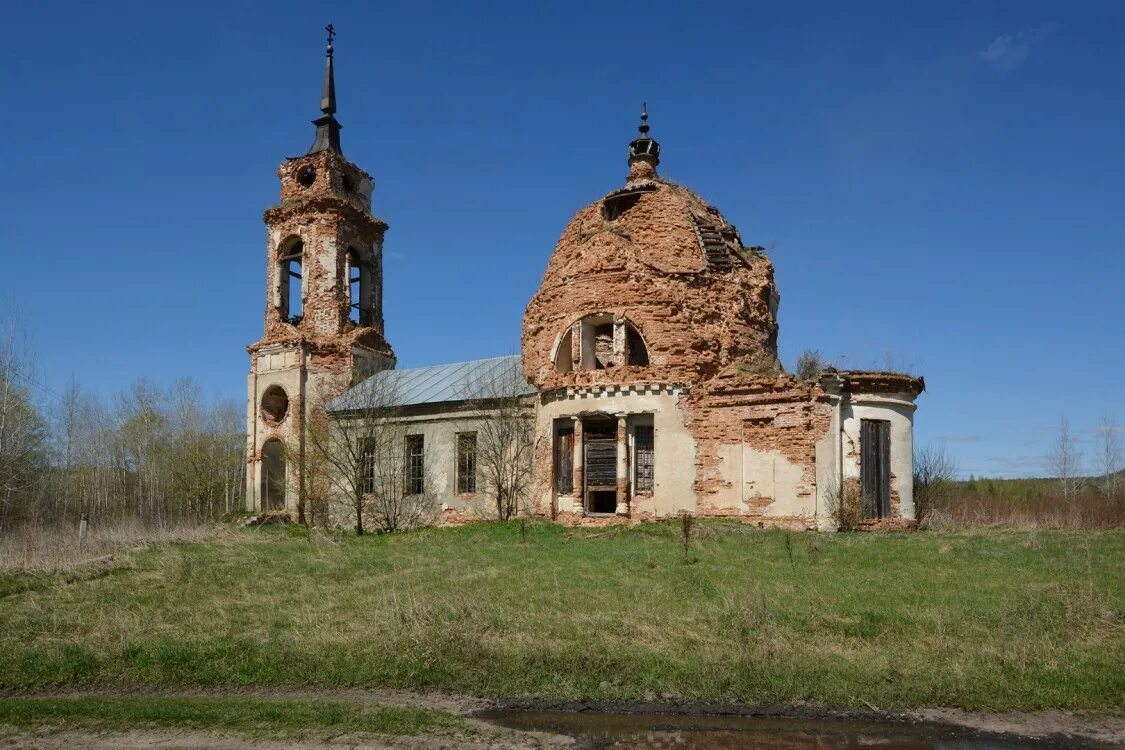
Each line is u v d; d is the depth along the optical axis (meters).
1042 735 10.64
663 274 31.69
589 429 32.03
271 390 44.03
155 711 11.75
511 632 14.47
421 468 38.19
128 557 24.23
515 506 34.38
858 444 28.20
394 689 12.86
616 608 15.76
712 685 12.23
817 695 11.91
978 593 16.33
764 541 24.00
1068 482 54.69
